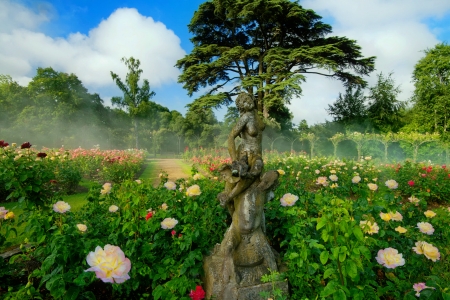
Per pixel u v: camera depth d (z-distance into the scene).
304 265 2.49
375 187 3.59
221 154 20.20
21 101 37.97
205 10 22.78
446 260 2.54
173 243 2.88
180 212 3.51
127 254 2.59
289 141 26.17
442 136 21.22
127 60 30.53
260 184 2.72
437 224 3.16
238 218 2.72
